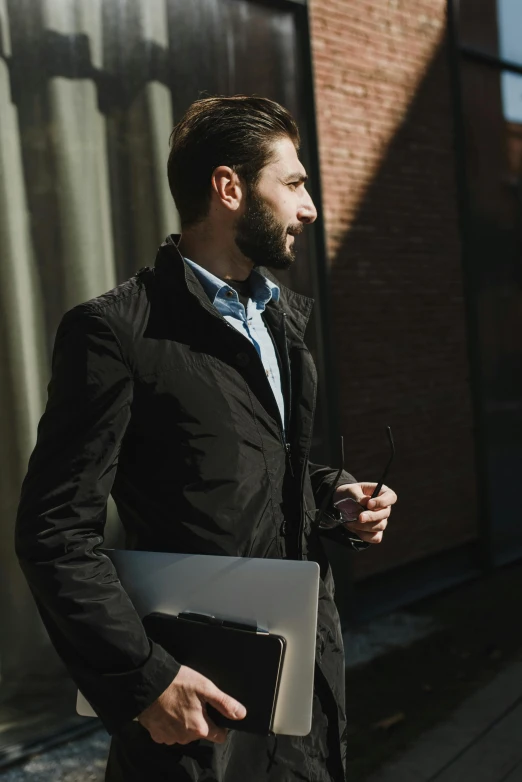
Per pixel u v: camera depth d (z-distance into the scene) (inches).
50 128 140.8
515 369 253.9
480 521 240.1
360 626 197.9
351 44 201.8
